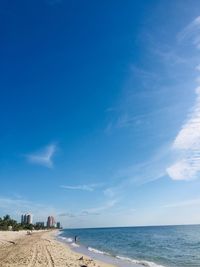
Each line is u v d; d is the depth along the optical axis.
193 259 38.88
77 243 76.88
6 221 154.12
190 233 124.50
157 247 61.19
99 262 31.30
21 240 75.31
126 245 69.50
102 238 115.12
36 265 26.30
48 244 57.94
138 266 30.52
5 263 27.62
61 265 26.44
